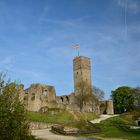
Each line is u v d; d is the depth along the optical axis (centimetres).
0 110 1705
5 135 1680
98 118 8212
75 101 10406
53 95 9162
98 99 11456
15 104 1805
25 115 1861
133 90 12888
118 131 4909
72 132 4462
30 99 8362
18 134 1744
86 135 4406
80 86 11350
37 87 8675
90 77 11862
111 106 11475
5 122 1686
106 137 4119
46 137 4041
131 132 4772
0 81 1853
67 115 7275
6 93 1817
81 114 7831
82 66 11606
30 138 1989
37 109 8344
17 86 1917
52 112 7388
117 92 13212
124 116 8656
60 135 4394
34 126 5428
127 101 12800
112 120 7638
